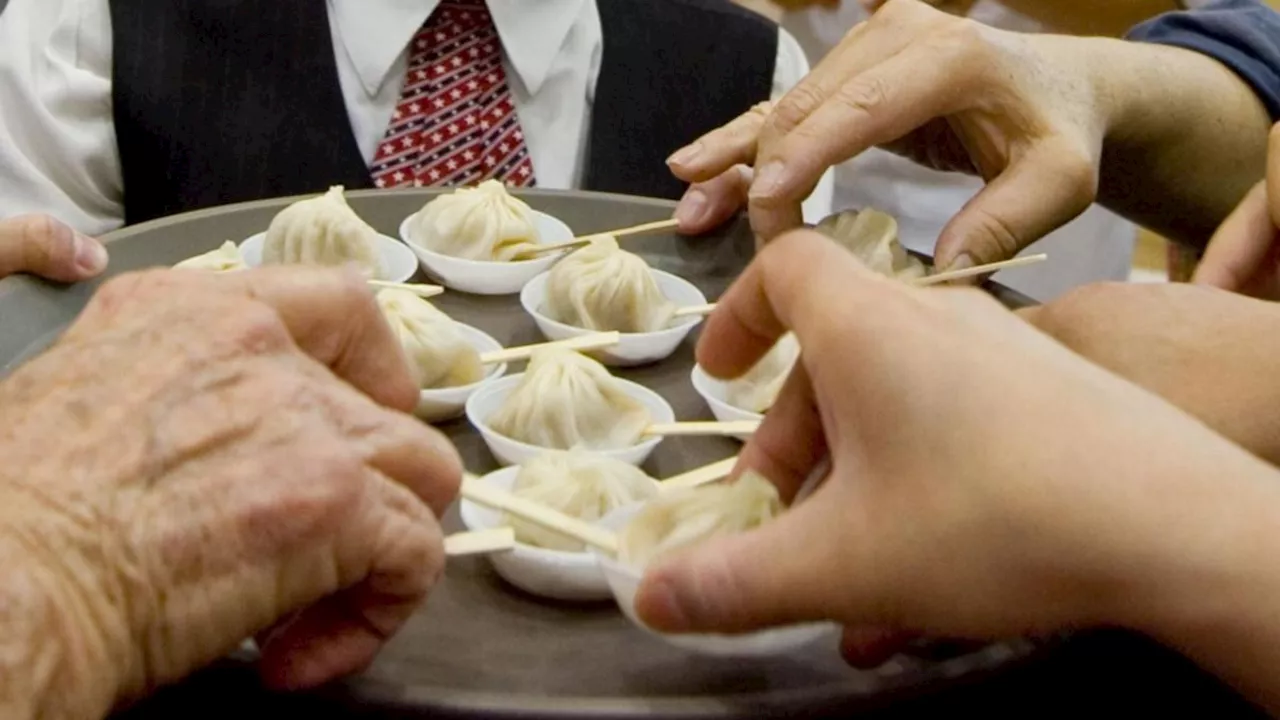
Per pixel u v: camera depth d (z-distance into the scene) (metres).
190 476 0.38
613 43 1.41
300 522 0.39
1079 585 0.37
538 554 0.56
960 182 1.65
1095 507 0.36
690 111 1.42
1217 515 0.36
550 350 0.85
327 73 1.29
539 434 0.78
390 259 1.04
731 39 1.45
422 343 0.80
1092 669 0.48
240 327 0.42
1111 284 0.61
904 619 0.39
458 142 1.34
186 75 1.29
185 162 1.30
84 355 0.40
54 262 0.80
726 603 0.40
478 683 0.50
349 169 1.30
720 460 0.79
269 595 0.39
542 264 1.03
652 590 0.41
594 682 0.51
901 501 0.38
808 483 0.55
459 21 1.34
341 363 0.50
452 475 0.45
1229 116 0.99
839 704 0.45
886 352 0.39
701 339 0.56
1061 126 0.84
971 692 0.46
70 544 0.36
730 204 1.09
